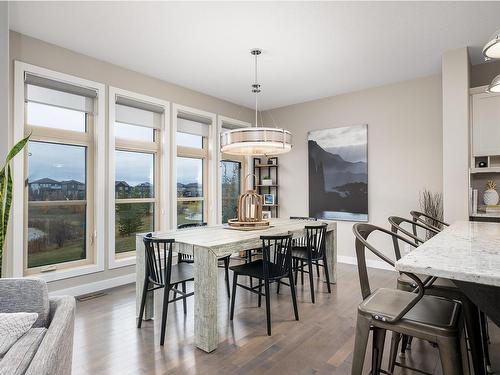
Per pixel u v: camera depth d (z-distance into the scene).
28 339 1.19
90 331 2.56
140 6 2.64
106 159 3.76
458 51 3.47
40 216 3.33
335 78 4.37
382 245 4.64
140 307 2.70
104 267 3.71
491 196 3.50
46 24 2.92
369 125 4.81
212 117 5.18
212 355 2.18
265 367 2.03
